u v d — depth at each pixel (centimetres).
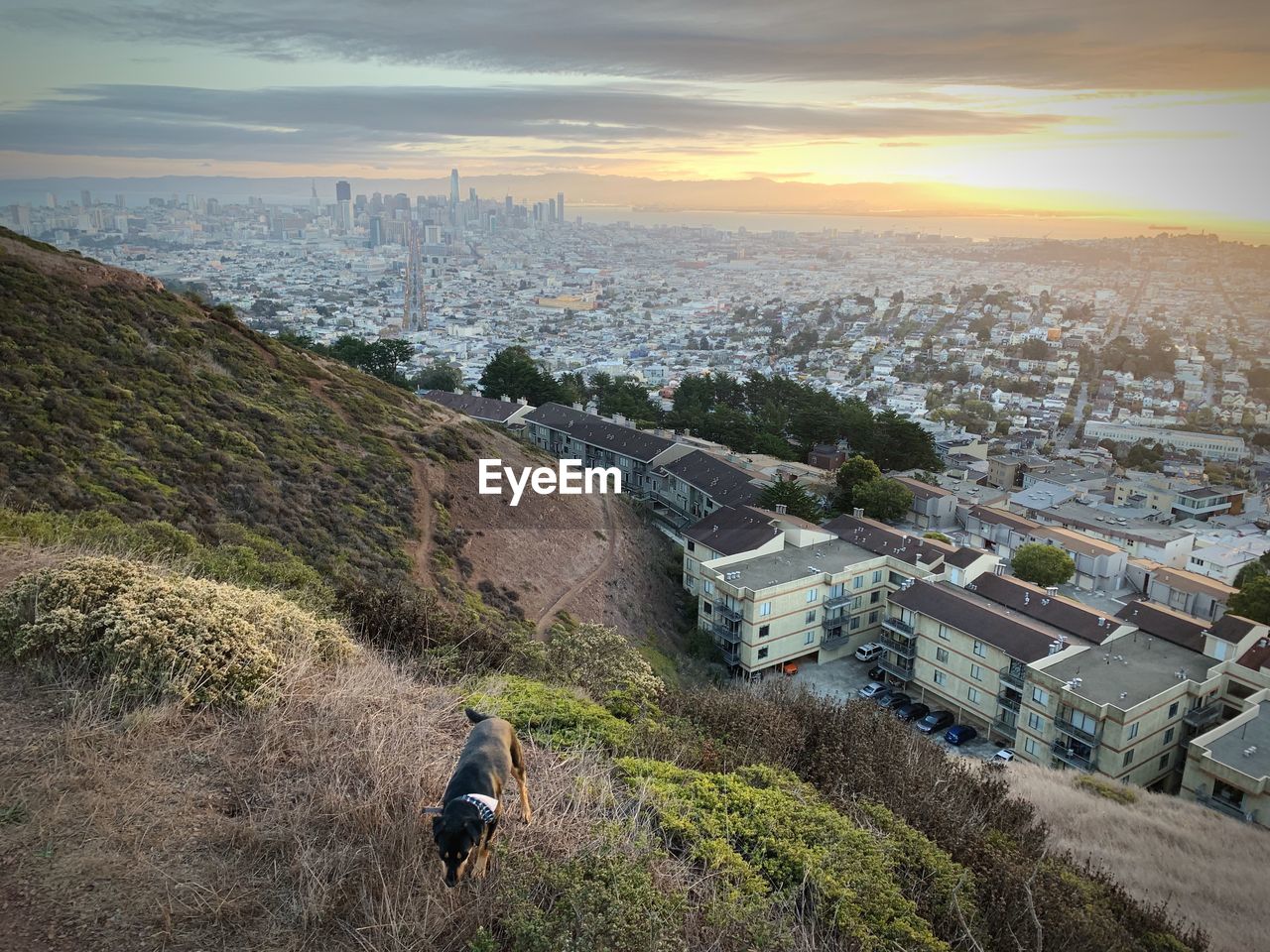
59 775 693
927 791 1120
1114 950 839
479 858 561
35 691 842
